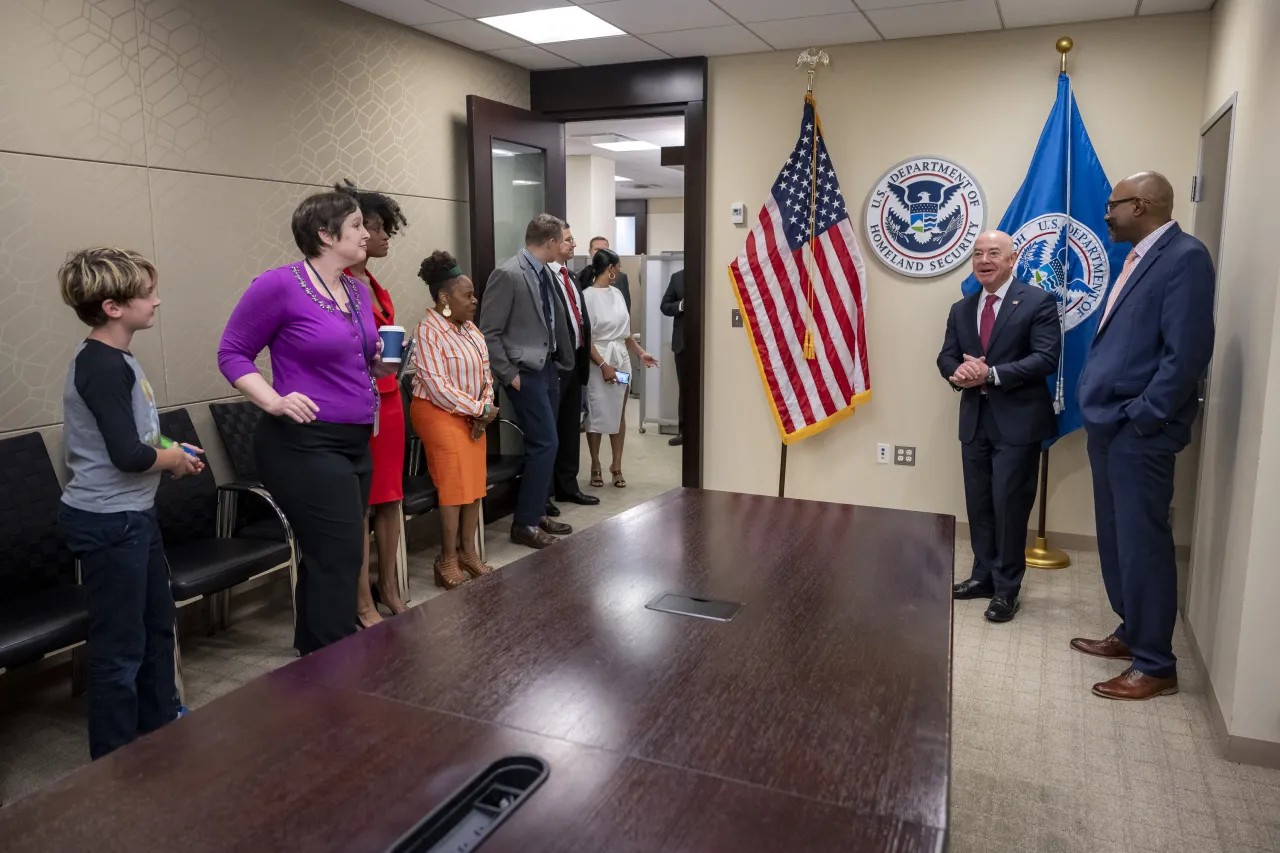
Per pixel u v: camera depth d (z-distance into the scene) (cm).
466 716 128
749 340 489
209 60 323
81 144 282
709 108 490
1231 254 301
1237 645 244
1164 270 264
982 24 416
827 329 462
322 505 255
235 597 355
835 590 182
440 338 355
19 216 267
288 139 359
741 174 490
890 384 468
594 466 568
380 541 342
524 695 135
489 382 372
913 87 445
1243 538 248
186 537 306
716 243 500
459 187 463
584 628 161
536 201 517
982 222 439
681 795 108
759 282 467
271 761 116
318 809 106
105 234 292
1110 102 410
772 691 136
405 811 105
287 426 251
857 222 464
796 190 459
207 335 329
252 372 241
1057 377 411
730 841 99
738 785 110
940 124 442
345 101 386
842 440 482
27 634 217
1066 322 412
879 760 116
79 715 273
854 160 461
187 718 127
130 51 295
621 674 142
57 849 98
